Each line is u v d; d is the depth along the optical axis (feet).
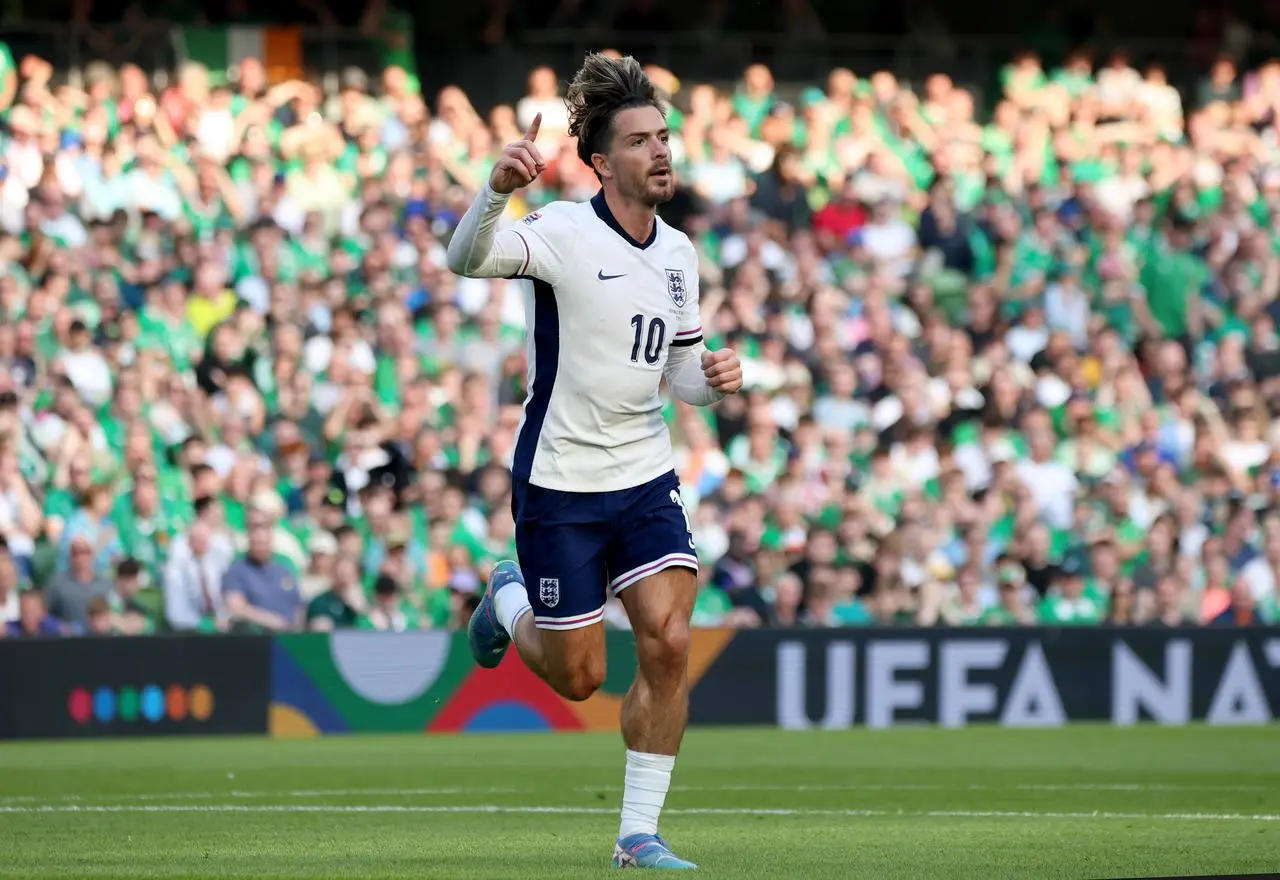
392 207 175.63
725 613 150.51
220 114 175.52
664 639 58.13
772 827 77.20
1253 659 145.38
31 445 147.74
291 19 193.47
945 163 194.49
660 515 58.80
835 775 104.94
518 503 59.62
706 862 61.67
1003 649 141.38
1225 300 193.57
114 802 88.89
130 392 154.40
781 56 203.21
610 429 58.49
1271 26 220.43
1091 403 176.96
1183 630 144.15
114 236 165.78
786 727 137.39
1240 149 204.64
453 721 132.77
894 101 196.75
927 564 158.20
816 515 161.48
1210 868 60.44
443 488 152.25
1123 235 194.49
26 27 177.78
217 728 128.57
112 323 160.76
